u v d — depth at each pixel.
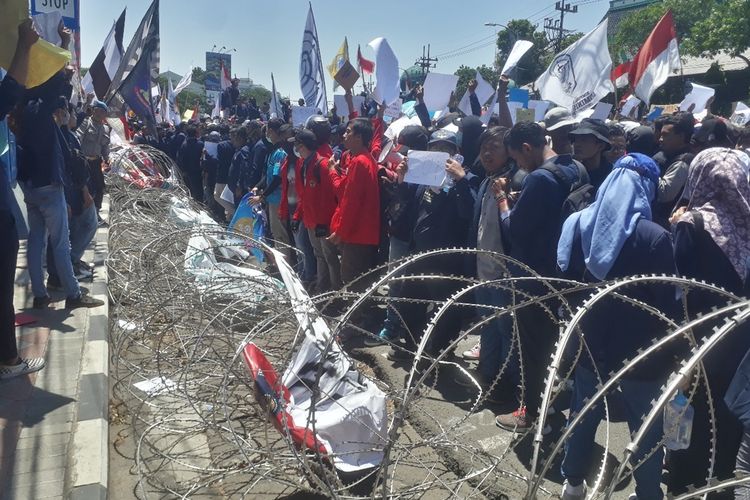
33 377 4.25
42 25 6.94
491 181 4.49
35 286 5.58
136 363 4.71
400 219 5.74
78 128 9.34
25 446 3.44
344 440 3.19
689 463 2.92
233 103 22.33
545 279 2.60
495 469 3.32
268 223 9.28
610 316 2.81
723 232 2.99
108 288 6.02
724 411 2.80
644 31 28.72
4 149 5.42
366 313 6.23
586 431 3.03
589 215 2.92
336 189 6.60
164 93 23.47
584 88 7.32
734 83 28.61
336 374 3.42
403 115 9.59
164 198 8.13
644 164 2.91
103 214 10.73
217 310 4.51
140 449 3.59
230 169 10.95
